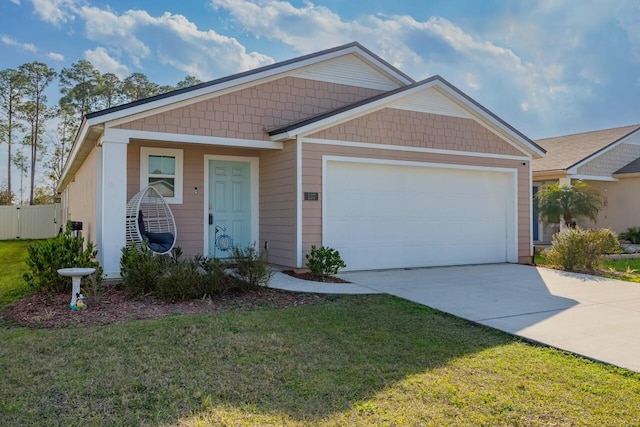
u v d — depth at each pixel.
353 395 3.59
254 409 3.34
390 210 10.34
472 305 6.75
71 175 15.70
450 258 11.09
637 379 3.97
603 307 6.69
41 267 7.04
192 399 3.48
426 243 10.78
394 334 5.23
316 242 9.38
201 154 10.47
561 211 14.96
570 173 15.97
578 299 7.23
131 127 8.30
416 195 10.67
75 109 34.69
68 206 19.64
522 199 12.06
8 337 4.96
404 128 10.37
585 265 10.40
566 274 9.82
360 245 9.98
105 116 7.97
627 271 10.38
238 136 9.39
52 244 7.20
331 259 8.85
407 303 6.81
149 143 9.86
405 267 10.50
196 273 7.04
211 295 7.02
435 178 10.93
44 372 3.97
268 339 4.92
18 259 13.19
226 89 9.27
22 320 5.71
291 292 7.46
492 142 11.59
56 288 7.10
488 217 11.67
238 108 9.42
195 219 10.39
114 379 3.82
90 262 7.34
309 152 9.33
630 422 3.19
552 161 17.22
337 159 9.59
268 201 10.45
